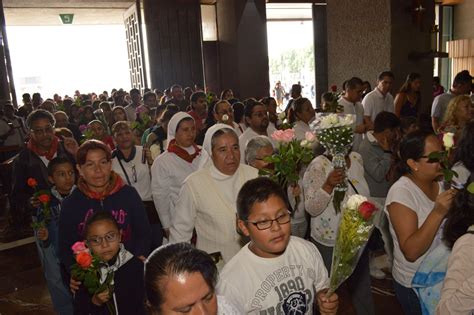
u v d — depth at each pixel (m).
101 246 2.20
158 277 1.20
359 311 2.97
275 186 1.71
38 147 3.80
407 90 6.04
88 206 2.62
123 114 6.78
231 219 2.57
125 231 2.66
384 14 8.12
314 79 15.33
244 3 13.38
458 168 2.41
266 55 13.79
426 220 2.00
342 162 2.60
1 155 8.62
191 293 1.18
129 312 2.21
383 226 3.46
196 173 2.69
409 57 8.30
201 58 14.66
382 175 3.58
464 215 1.76
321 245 2.90
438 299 2.00
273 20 17.70
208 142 2.77
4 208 7.02
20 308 4.07
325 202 2.73
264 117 4.29
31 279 4.67
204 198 2.60
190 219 2.64
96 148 2.62
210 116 5.81
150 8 13.96
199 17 14.43
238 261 1.78
